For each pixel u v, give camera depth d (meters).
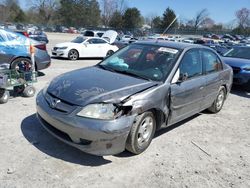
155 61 4.87
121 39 29.06
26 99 6.34
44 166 3.69
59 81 4.37
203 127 5.62
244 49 10.39
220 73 6.13
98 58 16.84
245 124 6.04
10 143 4.20
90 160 3.93
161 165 3.99
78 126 3.60
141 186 3.48
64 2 85.00
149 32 65.69
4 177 3.40
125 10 84.38
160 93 4.26
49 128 4.05
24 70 6.66
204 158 4.34
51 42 29.02
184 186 3.58
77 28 70.62
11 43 7.93
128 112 3.78
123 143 3.80
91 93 3.85
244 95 8.85
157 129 4.50
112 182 3.51
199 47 5.58
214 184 3.69
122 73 4.73
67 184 3.38
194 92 5.11
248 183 3.79
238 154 4.61
